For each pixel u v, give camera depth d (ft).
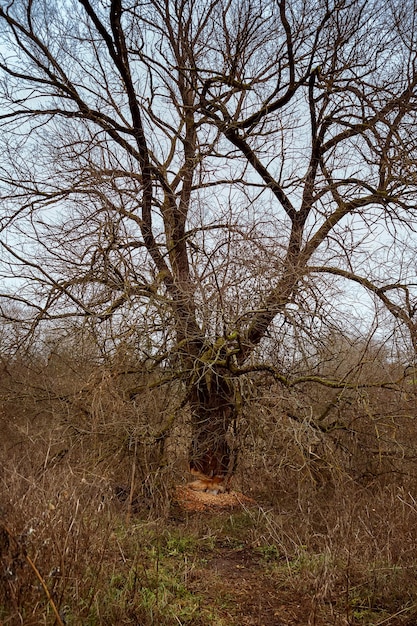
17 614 12.19
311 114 34.17
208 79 31.89
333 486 29.09
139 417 26.89
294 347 29.25
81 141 30.83
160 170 32.91
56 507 14.67
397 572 18.44
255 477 31.91
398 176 31.94
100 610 14.32
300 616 16.74
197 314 27.27
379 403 29.60
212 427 30.76
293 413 28.60
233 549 23.12
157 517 25.07
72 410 28.25
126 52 29.12
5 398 30.37
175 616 15.33
